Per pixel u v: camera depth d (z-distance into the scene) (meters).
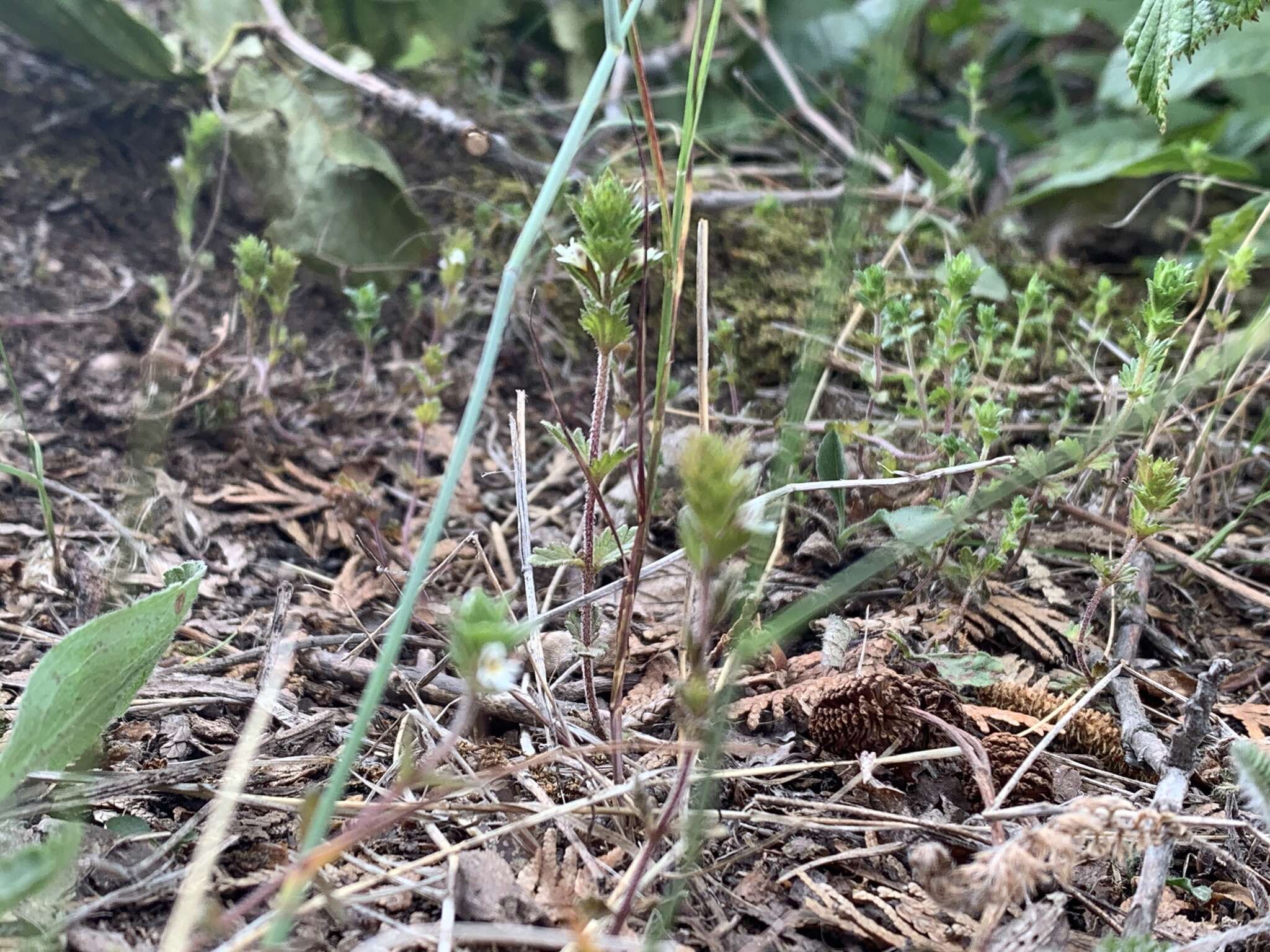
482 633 0.15
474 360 0.43
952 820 0.23
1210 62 0.48
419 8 0.50
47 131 0.48
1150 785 0.24
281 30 0.45
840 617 0.28
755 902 0.20
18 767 0.19
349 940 0.19
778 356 0.41
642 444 0.21
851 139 0.54
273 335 0.36
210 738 0.24
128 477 0.34
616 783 0.22
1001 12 0.61
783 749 0.24
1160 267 0.26
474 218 0.47
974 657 0.25
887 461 0.29
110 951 0.18
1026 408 0.38
